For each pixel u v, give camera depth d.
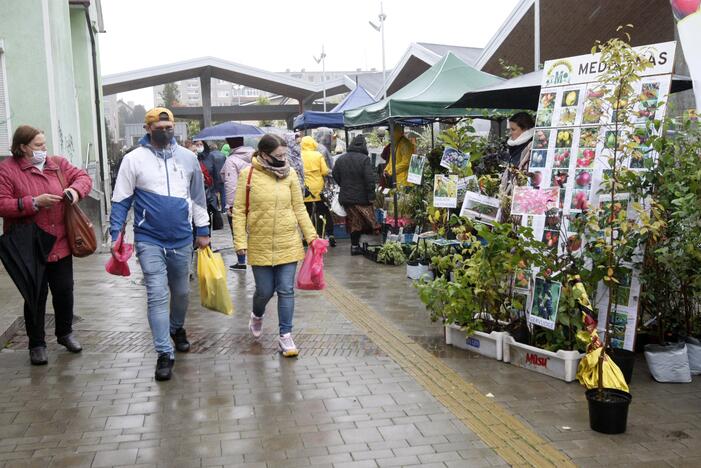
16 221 5.26
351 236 11.12
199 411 4.46
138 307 7.47
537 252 5.26
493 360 5.50
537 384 4.95
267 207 5.49
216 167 11.83
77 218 5.43
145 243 5.18
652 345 5.10
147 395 4.74
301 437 4.06
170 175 5.21
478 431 4.14
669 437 4.05
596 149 5.23
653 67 4.86
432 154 10.11
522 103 8.23
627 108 4.72
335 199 11.53
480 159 7.93
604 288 5.18
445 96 9.89
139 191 5.19
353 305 7.48
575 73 5.46
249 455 3.83
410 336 6.23
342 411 4.46
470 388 4.87
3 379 5.05
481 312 5.71
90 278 9.27
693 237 4.95
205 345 5.96
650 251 5.09
